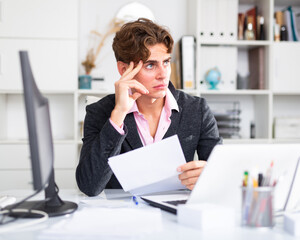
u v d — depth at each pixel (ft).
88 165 3.93
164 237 2.45
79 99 9.52
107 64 9.43
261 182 2.75
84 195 4.08
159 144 3.45
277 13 9.50
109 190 4.44
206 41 8.92
